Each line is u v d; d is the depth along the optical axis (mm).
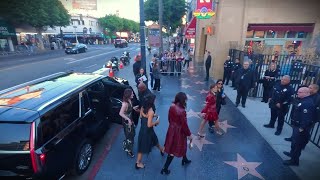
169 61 15242
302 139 4934
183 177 4859
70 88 5031
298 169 5098
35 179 3611
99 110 5867
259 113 8461
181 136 4633
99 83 6125
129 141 5387
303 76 8336
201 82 13461
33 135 3553
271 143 6246
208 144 6203
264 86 9555
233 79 11945
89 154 5188
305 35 11805
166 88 12039
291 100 6285
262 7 11680
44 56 30312
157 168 5164
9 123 3596
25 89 4941
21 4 28516
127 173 4988
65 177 4805
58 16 35938
